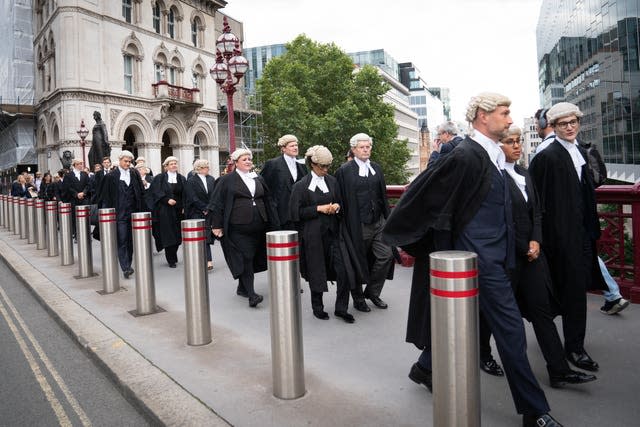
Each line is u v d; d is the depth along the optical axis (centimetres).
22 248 1117
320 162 507
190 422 293
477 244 276
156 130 3119
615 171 3488
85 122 2695
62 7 2628
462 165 276
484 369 361
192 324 433
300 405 313
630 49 3166
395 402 315
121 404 343
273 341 324
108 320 521
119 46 2886
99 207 805
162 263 908
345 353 407
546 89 6994
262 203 593
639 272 506
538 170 372
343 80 4866
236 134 4281
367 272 507
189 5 3453
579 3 4281
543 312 324
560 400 309
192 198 848
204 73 3597
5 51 3425
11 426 313
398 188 808
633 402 304
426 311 301
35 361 428
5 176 3875
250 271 583
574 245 357
